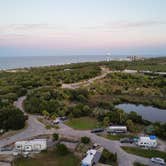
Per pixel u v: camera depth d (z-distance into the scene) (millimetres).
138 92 153625
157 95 149125
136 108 126688
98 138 79000
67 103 125125
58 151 68562
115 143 74688
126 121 90562
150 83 172000
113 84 176250
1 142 76312
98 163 60969
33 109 108812
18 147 70250
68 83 183125
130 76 195000
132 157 64688
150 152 67688
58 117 102375
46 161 63438
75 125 93062
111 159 62875
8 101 119375
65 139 77938
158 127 82938
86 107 107562
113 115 95750
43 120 98500
